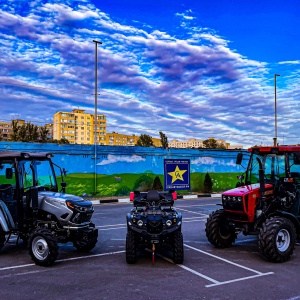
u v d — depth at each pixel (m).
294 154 8.13
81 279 6.18
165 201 7.95
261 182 7.82
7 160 7.93
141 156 21.41
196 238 9.80
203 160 23.70
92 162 19.72
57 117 115.94
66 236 7.50
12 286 5.83
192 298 5.25
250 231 8.03
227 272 6.61
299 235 8.14
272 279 6.18
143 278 6.23
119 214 14.28
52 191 8.66
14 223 7.87
